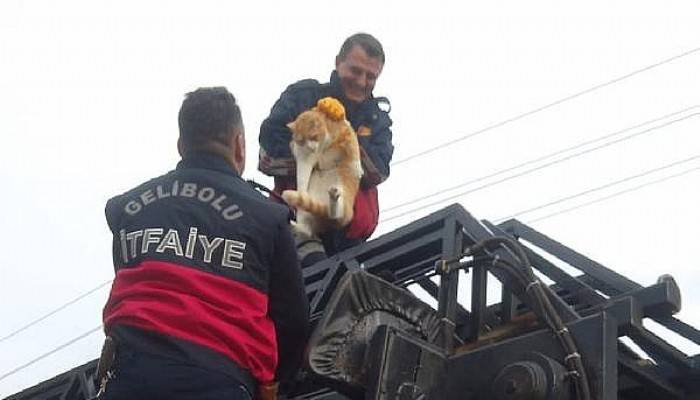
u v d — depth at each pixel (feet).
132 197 10.56
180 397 9.14
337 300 12.78
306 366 12.23
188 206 10.11
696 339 13.34
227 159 10.70
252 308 9.79
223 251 9.84
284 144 17.97
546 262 14.88
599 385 11.40
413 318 13.38
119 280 9.91
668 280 12.90
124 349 9.41
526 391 11.46
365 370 12.55
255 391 9.89
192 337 9.36
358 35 18.74
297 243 16.98
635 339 13.19
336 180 17.19
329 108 17.29
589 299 14.17
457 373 12.69
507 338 13.39
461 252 14.47
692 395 13.74
